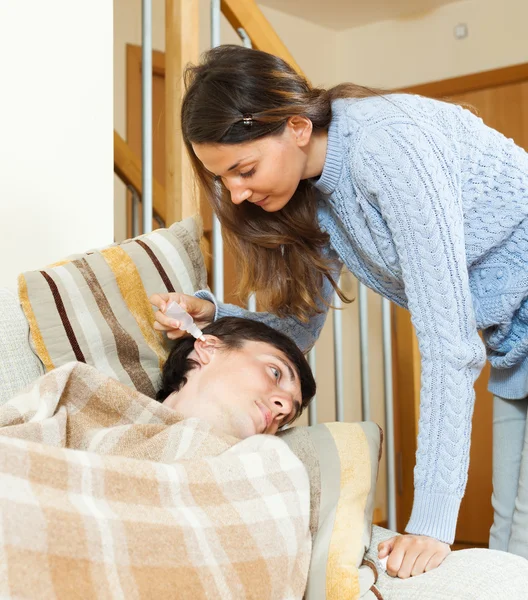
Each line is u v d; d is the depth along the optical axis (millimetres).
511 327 1435
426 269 1181
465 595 1023
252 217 1479
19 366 1286
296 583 1027
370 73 4309
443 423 1173
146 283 1461
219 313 1507
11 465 885
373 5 4090
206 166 1276
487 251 1344
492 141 1324
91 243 1788
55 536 852
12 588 804
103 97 1816
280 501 1058
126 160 2404
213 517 992
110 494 946
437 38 4062
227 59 1250
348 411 4184
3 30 1649
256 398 1300
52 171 1723
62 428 1142
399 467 3695
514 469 1536
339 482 1244
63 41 1745
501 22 3859
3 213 1647
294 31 4219
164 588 885
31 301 1325
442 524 1146
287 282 1529
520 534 1440
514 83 3832
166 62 1975
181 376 1375
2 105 1646
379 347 4008
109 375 1350
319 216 1486
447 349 1175
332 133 1304
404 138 1195
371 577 1118
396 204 1187
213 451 1143
